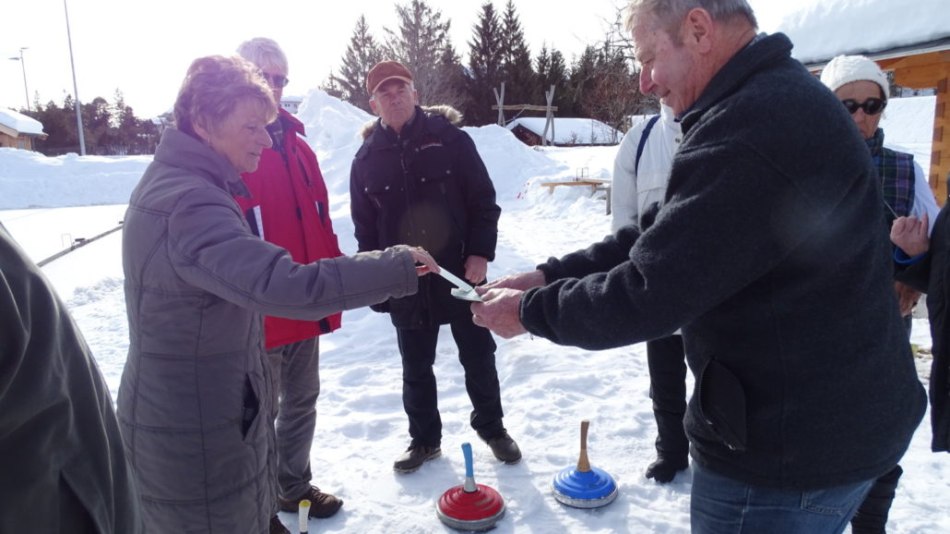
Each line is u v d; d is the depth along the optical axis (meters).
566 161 18.55
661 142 2.94
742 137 1.30
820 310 1.37
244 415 1.89
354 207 3.44
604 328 1.46
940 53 4.35
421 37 39.75
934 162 4.48
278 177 2.77
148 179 1.87
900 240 2.19
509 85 47.06
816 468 1.41
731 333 1.45
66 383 1.03
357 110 18.56
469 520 2.76
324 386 4.47
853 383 1.39
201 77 1.89
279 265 1.72
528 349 4.88
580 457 3.01
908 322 2.57
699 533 1.61
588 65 33.41
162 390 1.80
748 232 1.30
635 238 2.04
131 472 1.23
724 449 1.51
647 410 3.84
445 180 3.22
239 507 1.89
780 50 1.42
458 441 3.59
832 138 1.33
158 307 1.79
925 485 2.93
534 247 8.98
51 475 0.99
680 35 1.48
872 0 4.12
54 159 22.02
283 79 2.84
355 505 3.00
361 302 1.83
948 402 2.02
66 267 8.98
